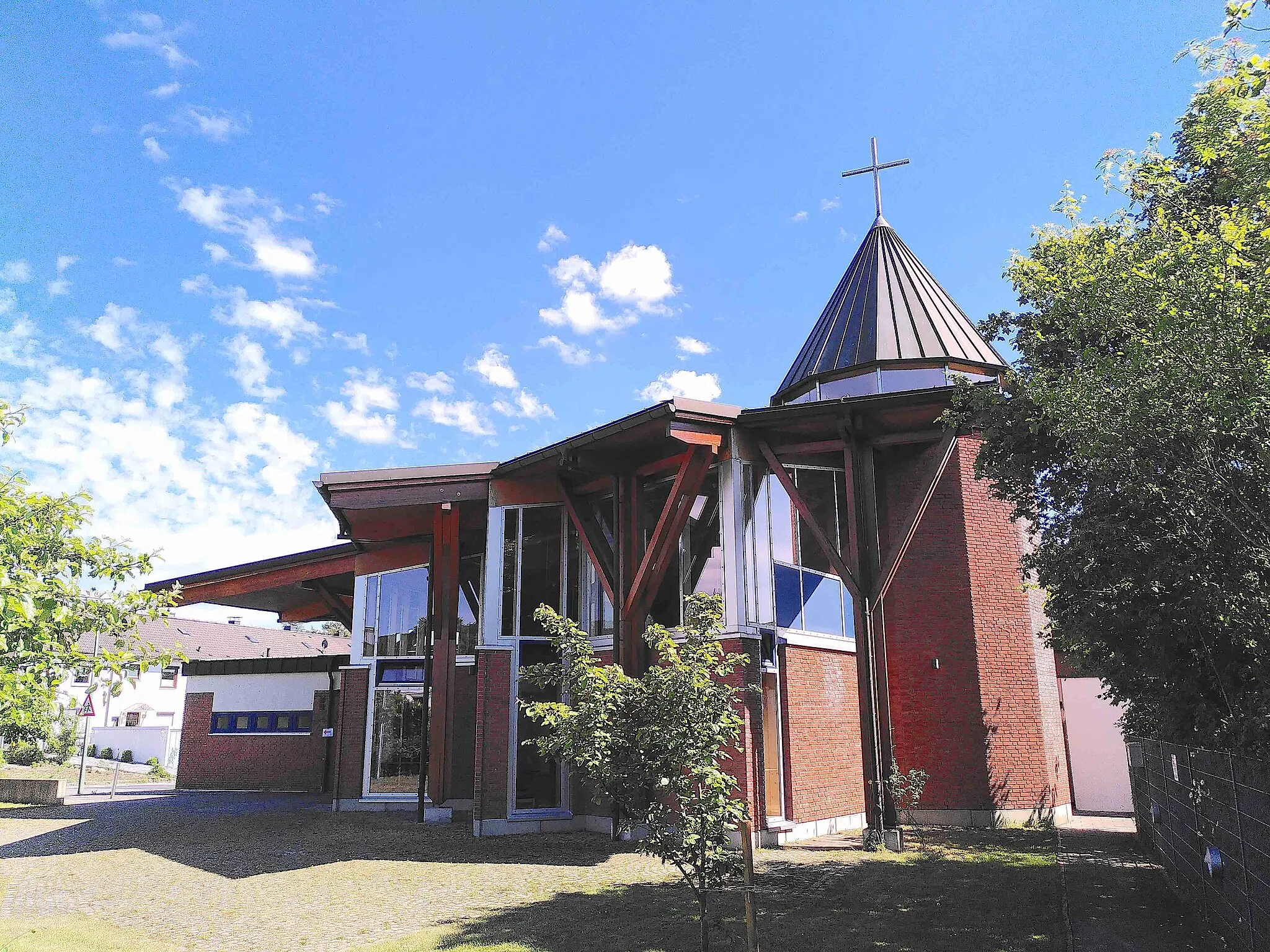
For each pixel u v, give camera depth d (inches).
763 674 498.6
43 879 439.5
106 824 660.7
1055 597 358.6
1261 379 214.5
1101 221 334.6
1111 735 705.0
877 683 477.1
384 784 721.6
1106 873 388.8
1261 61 185.9
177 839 566.9
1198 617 285.1
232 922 342.3
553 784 568.1
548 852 482.3
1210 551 268.8
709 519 522.3
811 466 572.7
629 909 336.8
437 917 341.1
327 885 407.2
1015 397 356.2
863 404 479.8
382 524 698.8
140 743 1489.9
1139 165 291.0
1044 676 595.5
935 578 581.3
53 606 165.8
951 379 397.1
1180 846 341.7
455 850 494.3
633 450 543.8
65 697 207.6
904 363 661.9
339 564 783.1
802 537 555.2
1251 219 218.7
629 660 524.7
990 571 581.6
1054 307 306.7
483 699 559.5
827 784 531.8
